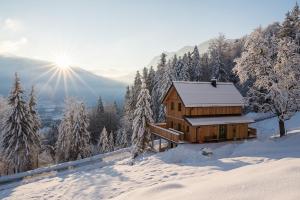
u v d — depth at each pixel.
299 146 26.12
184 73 64.31
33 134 38.81
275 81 31.67
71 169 33.25
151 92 74.19
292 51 30.75
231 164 21.67
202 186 10.91
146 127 37.22
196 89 36.25
